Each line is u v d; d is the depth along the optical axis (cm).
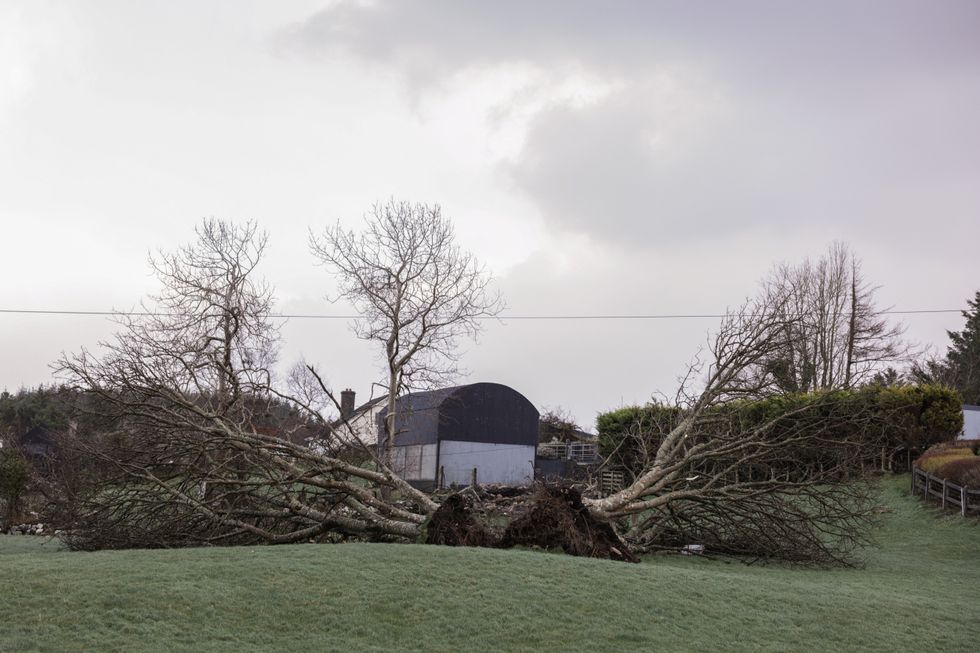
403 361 2783
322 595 1017
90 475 1834
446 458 3644
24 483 2397
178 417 1858
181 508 1838
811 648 969
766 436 2031
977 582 1630
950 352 6675
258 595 997
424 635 919
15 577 1004
